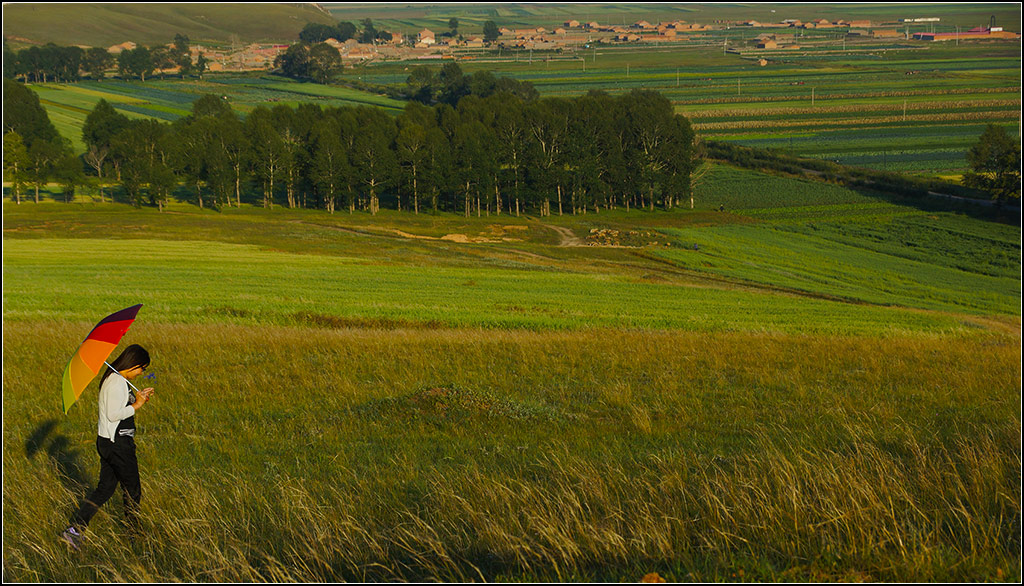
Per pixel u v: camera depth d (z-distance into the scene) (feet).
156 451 63.46
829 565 35.81
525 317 218.79
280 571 36.91
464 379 96.78
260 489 50.47
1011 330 237.25
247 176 655.76
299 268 331.16
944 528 40.09
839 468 47.06
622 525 40.88
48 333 131.34
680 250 464.65
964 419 72.69
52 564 39.55
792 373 100.63
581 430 69.51
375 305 236.43
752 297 289.53
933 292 376.89
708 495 42.75
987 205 607.78
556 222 614.34
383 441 66.28
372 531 41.98
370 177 633.61
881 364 108.47
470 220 598.34
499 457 60.03
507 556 38.52
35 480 52.16
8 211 519.60
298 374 98.12
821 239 541.34
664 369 104.27
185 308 216.54
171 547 41.14
